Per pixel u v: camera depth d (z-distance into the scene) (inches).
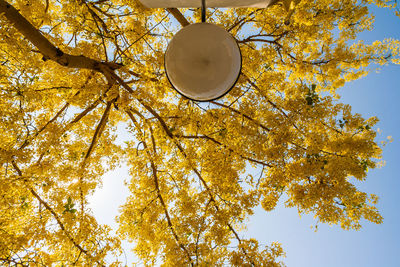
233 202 159.6
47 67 144.4
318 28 155.0
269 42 163.8
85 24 143.4
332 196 143.6
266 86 164.1
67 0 132.0
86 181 158.4
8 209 136.3
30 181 134.3
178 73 68.6
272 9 157.6
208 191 164.2
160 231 172.6
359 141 143.5
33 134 134.1
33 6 128.1
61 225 148.1
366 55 159.5
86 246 152.6
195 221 155.5
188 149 163.9
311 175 145.9
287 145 151.1
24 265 129.9
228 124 157.1
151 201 176.1
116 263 154.3
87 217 156.4
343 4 148.8
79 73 152.1
